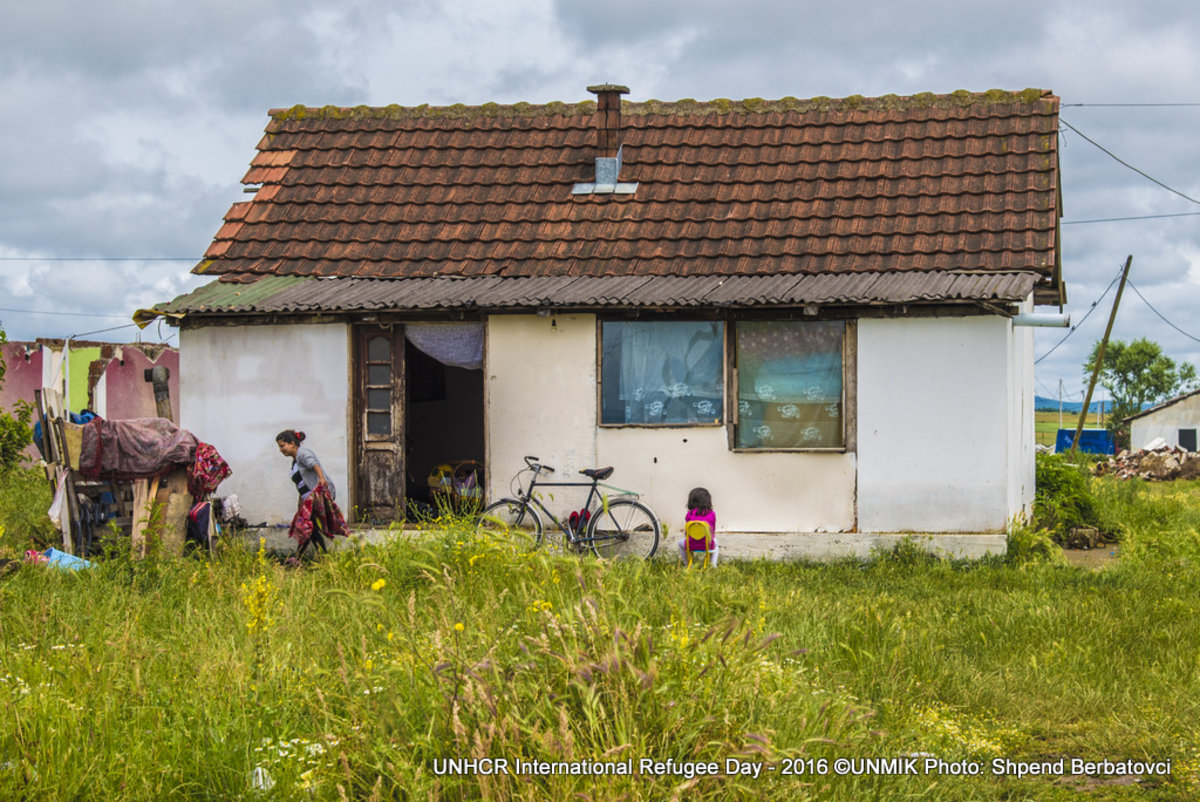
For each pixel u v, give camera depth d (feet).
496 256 43.78
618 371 39.86
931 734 18.85
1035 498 48.98
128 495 35.37
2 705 16.02
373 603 21.71
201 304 39.75
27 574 28.86
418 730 14.96
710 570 32.48
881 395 37.81
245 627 22.17
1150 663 24.14
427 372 55.72
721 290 38.29
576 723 14.29
